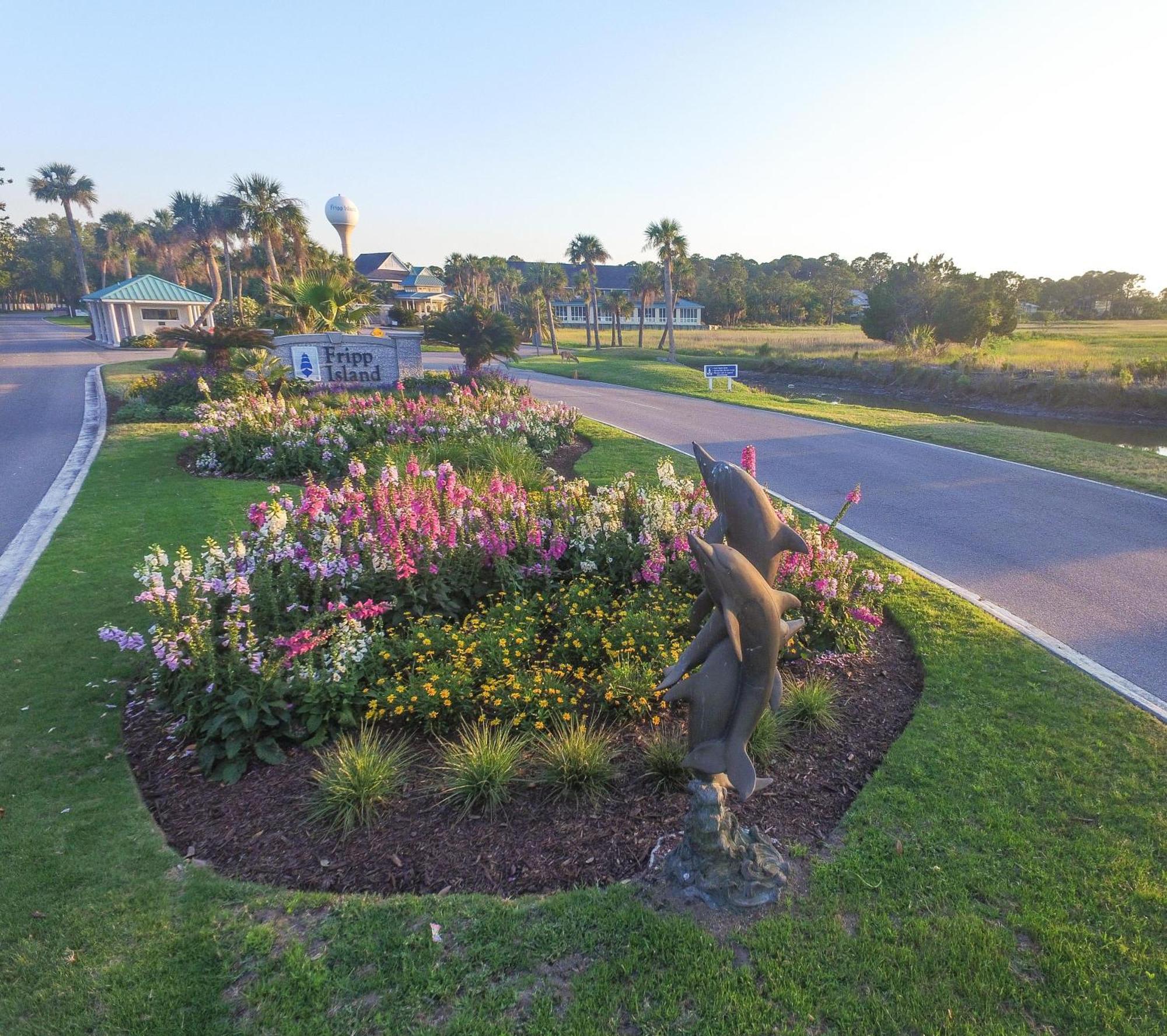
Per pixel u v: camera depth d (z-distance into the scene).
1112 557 9.78
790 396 37.06
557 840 4.46
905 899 3.96
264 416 15.12
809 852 4.34
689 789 4.00
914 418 22.00
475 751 4.89
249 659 5.50
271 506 7.46
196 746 5.33
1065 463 15.23
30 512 11.09
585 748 4.91
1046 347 45.91
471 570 7.46
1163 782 4.93
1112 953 3.62
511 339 27.44
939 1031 3.24
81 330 57.12
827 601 6.93
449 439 15.02
